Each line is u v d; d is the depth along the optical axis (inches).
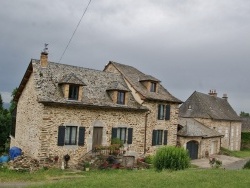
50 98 882.8
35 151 885.8
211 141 1470.2
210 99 1913.1
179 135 1288.1
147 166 992.2
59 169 861.2
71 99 930.7
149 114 1131.3
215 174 639.1
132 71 1272.1
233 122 1945.1
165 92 1254.9
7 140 1379.2
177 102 1226.6
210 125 1649.9
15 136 1097.4
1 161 925.2
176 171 682.2
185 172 657.6
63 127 906.1
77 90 945.5
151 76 1214.3
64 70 1032.8
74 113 932.6
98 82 1082.1
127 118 1065.5
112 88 1038.4
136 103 1104.8
